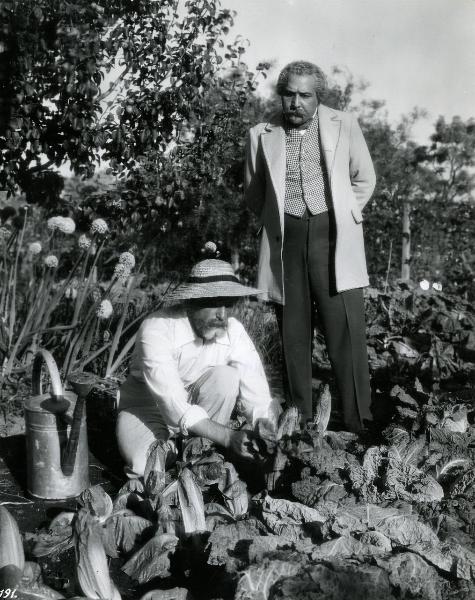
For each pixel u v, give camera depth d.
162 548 2.36
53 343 4.89
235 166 6.81
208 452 2.80
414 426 3.05
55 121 5.25
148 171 5.79
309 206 3.54
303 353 3.76
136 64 5.59
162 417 3.25
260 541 2.16
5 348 4.44
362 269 3.62
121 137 5.59
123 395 3.34
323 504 2.40
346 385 3.70
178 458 3.15
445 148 11.43
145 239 6.51
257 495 2.69
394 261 10.10
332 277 3.59
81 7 4.82
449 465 2.71
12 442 3.75
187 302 3.06
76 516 2.08
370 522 2.27
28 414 3.00
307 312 3.71
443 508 2.38
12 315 4.49
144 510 2.66
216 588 2.16
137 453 3.18
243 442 2.81
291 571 1.98
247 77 6.48
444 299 6.54
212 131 6.20
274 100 8.53
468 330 5.45
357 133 3.63
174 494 2.63
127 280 5.40
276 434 2.74
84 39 4.89
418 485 2.50
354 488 2.53
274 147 3.60
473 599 1.96
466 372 4.80
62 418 3.02
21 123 4.91
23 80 4.80
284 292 3.68
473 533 2.30
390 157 10.39
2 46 4.63
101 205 5.79
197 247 7.95
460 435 2.88
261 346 5.50
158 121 5.84
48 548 2.49
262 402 3.20
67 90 4.89
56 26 4.80
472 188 11.41
